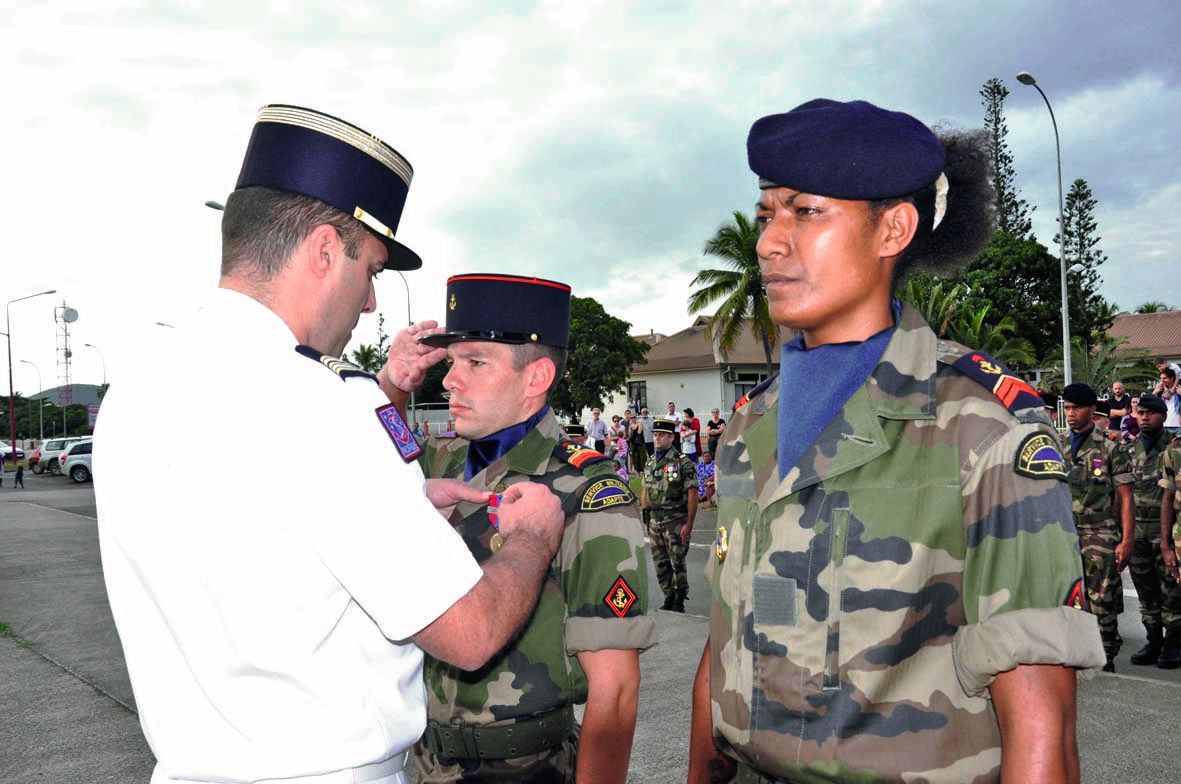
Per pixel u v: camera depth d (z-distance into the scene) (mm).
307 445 1266
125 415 1345
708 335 30875
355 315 1499
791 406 1379
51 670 5867
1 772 4141
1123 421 9992
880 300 1347
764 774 1320
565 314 2291
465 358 2221
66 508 19750
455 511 2203
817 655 1231
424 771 2070
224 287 1408
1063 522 1121
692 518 7594
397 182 1497
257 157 1424
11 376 45062
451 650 1325
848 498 1257
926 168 1256
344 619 1322
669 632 6500
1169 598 5535
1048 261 32625
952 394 1251
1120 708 4504
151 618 1326
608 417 46281
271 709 1283
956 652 1168
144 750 4383
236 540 1252
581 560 1942
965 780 1160
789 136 1272
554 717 2002
